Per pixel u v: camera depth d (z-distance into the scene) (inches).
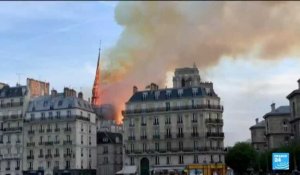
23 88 6515.8
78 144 6136.8
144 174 5949.8
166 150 5895.7
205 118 5856.3
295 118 5812.0
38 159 6210.6
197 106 5871.1
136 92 6289.4
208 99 5954.7
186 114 5910.4
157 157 5930.1
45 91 6870.1
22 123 6368.1
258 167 6230.3
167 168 5841.5
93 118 6633.9
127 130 6146.7
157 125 6013.8
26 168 6240.2
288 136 7598.4
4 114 6486.2
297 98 5802.2
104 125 7332.7
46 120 6264.8
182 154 5821.9
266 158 5580.7
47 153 6190.9
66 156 6087.6
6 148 6392.7
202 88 5989.2
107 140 6707.7
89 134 6466.5
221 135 5944.9
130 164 6038.4
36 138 6274.6
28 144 6294.3
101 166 6653.5
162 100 6048.2
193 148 5807.1
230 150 6840.6
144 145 6028.5
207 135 5816.9
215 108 6008.9
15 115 6417.3
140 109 6122.1
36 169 6181.1
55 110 6264.8
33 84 6633.9
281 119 7696.9
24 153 6289.4
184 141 5856.3
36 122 6304.1
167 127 5969.5
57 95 6441.9
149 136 6018.7
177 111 5944.9
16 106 6432.1
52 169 6112.2
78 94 6609.3
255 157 6712.6
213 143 5846.5
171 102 6008.9
